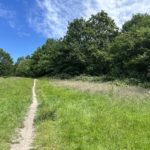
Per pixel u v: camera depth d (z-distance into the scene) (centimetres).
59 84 3706
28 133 1283
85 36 6575
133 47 4325
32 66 8825
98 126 1284
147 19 5291
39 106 1986
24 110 1800
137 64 4159
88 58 6234
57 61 6844
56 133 1231
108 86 2931
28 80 5169
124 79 4194
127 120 1396
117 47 4706
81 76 5716
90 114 1520
